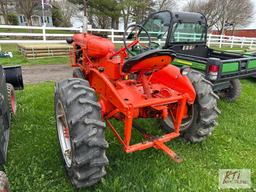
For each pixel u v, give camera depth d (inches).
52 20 1226.0
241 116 164.4
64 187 88.3
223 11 1165.1
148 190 88.0
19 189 85.5
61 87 92.2
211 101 110.0
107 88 93.6
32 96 169.5
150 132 127.3
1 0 966.4
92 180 84.0
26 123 130.8
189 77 112.0
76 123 79.0
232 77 156.5
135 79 103.0
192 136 116.8
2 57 331.3
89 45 129.8
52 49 361.4
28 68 281.7
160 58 85.5
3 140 87.7
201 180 95.8
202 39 209.0
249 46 676.7
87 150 79.4
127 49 105.7
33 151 106.8
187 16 185.6
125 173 95.5
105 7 967.6
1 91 98.0
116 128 127.0
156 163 103.3
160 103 90.5
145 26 193.2
